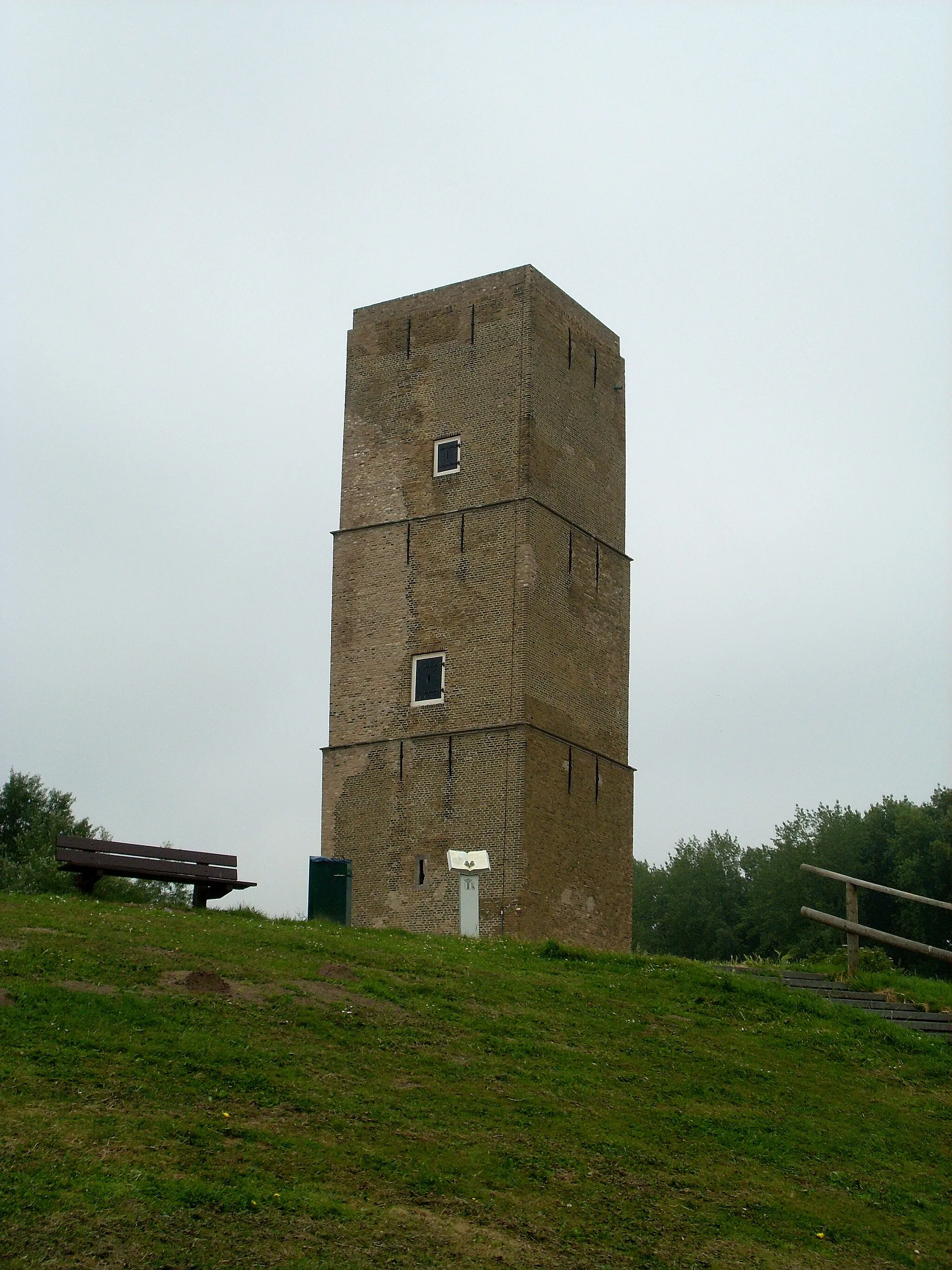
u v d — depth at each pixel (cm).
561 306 4216
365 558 4178
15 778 5919
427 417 4169
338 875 3152
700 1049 2225
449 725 3925
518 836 3759
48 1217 1327
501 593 3931
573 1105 1875
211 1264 1323
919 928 6444
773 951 7269
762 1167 1834
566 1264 1472
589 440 4266
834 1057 2327
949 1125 2122
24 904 2353
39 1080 1566
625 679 4291
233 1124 1579
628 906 4134
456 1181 1582
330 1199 1472
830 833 7138
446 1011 2131
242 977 2067
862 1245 1688
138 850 2677
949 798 6750
